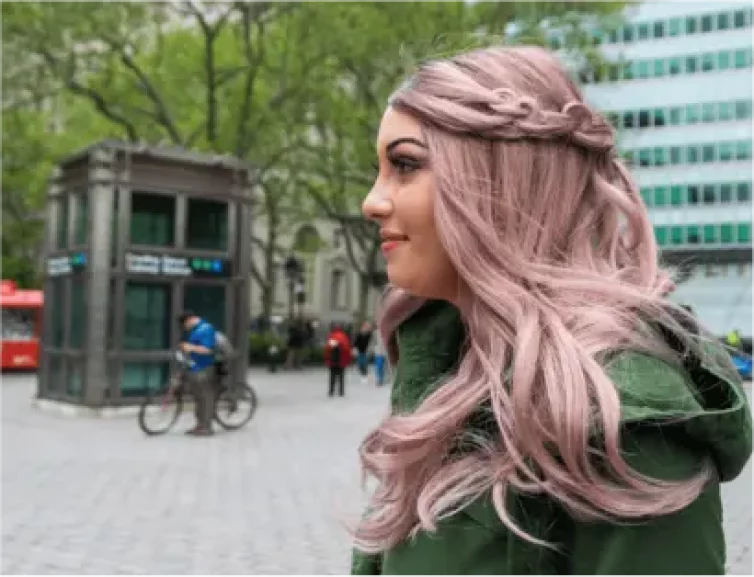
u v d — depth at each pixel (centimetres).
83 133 2862
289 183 3347
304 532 638
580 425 72
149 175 1536
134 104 2238
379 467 92
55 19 1811
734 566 540
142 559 562
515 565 77
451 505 83
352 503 716
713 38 4762
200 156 1585
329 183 2931
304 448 1116
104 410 1485
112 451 1069
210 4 2061
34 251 3691
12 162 2550
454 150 87
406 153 90
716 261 4559
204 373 1238
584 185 89
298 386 2344
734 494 800
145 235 1551
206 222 1617
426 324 104
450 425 85
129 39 2072
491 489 81
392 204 91
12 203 3359
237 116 2291
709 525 72
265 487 828
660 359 78
